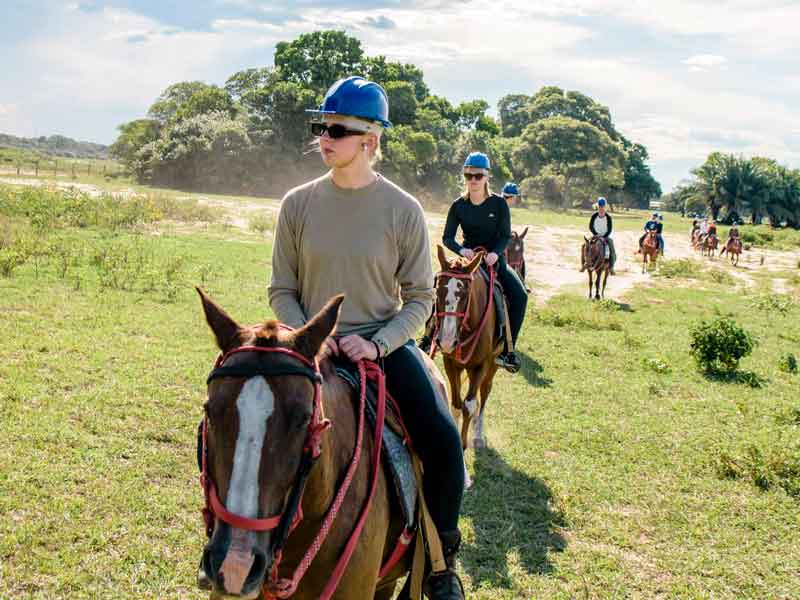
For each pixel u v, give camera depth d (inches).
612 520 240.8
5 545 187.9
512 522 233.0
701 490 269.7
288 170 2337.6
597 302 692.1
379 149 119.7
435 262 808.3
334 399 104.0
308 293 121.8
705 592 200.2
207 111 2536.9
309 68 2955.2
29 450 245.1
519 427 327.0
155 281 550.3
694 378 436.1
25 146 7608.3
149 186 2208.4
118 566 186.1
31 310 428.8
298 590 103.3
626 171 4928.6
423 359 130.6
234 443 80.6
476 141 2896.2
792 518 249.0
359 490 105.5
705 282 987.3
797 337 599.8
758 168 3294.8
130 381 323.9
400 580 201.5
